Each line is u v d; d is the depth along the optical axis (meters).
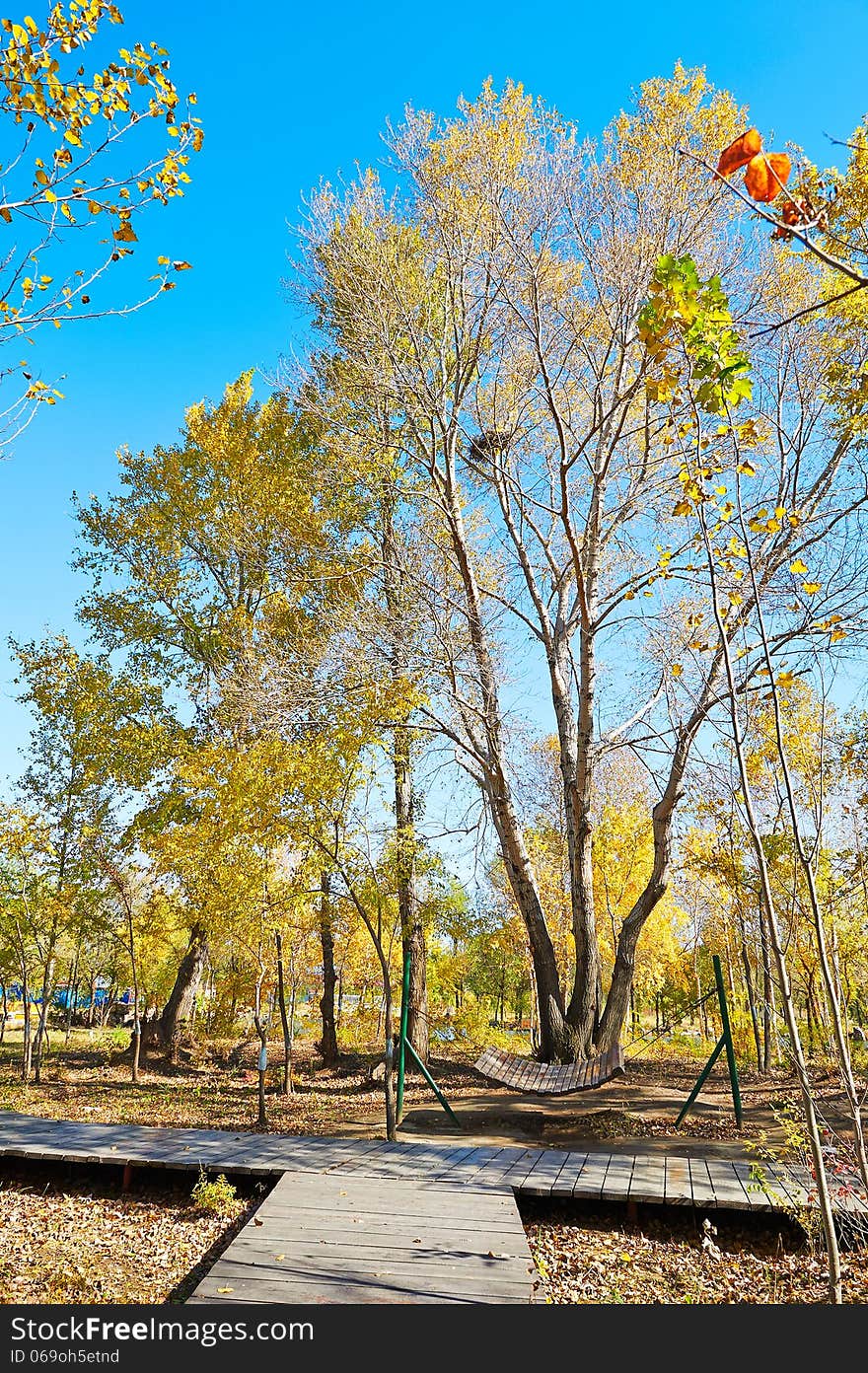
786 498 8.55
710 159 11.64
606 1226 6.75
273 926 10.73
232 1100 12.97
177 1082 14.94
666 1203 6.57
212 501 17.73
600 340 13.63
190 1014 19.75
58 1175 7.87
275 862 10.85
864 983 8.41
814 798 6.04
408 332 12.91
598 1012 13.73
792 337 8.77
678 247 11.72
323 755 9.91
